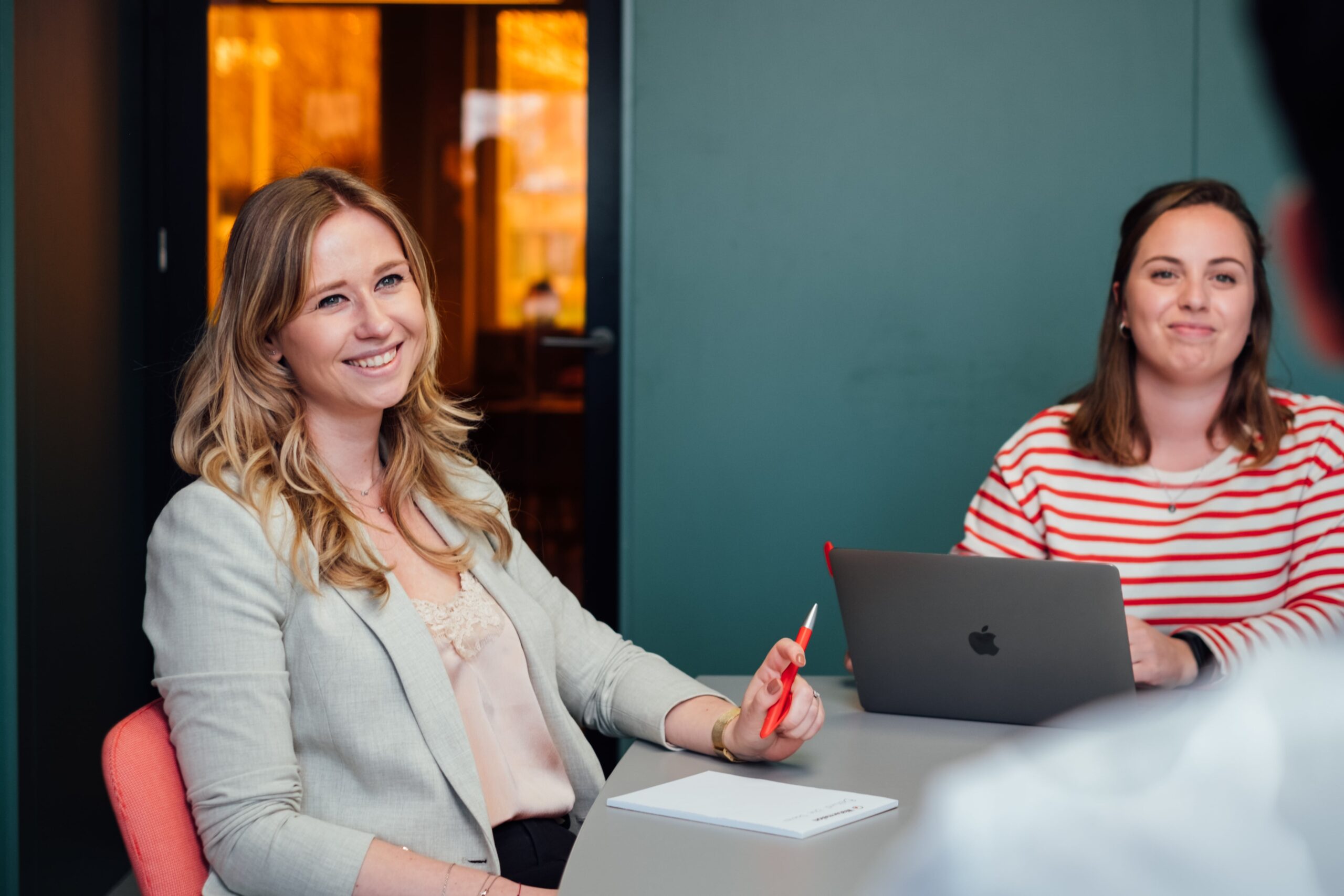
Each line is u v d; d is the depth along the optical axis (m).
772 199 3.00
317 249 1.38
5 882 2.20
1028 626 1.37
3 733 2.21
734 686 1.65
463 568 1.49
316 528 1.32
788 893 0.91
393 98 3.08
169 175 3.04
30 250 2.30
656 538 3.05
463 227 3.09
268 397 1.39
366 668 1.28
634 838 1.04
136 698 2.86
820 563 3.04
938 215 2.99
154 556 1.30
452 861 1.29
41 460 2.35
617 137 3.06
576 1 3.03
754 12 2.97
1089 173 2.97
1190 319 1.81
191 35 3.03
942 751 1.33
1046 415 2.04
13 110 2.22
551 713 1.48
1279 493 1.83
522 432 3.11
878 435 3.02
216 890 1.20
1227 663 1.52
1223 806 0.33
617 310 3.09
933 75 2.97
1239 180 2.95
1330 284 0.17
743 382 3.03
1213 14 2.93
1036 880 0.34
